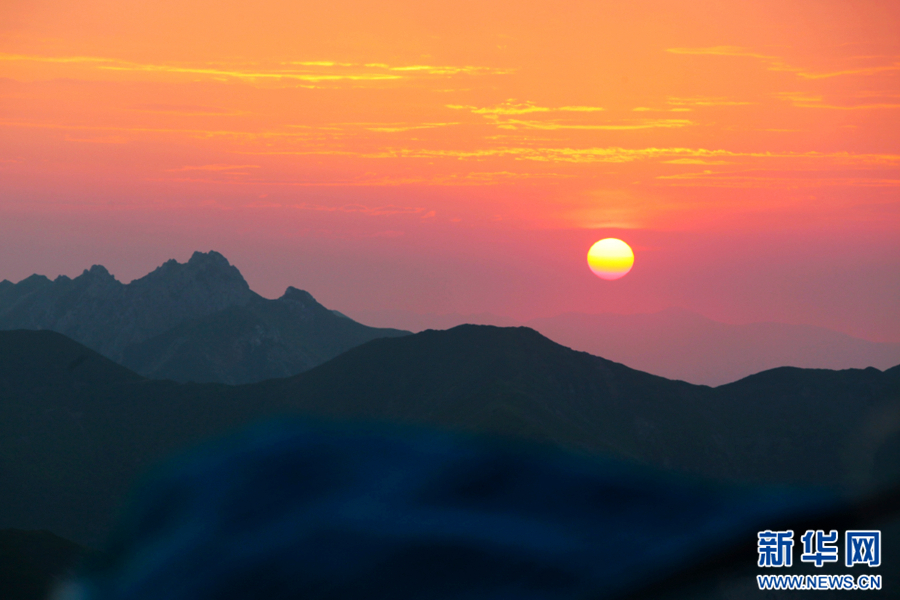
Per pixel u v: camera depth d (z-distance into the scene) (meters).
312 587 3.68
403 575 3.77
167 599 3.83
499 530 3.84
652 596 3.56
